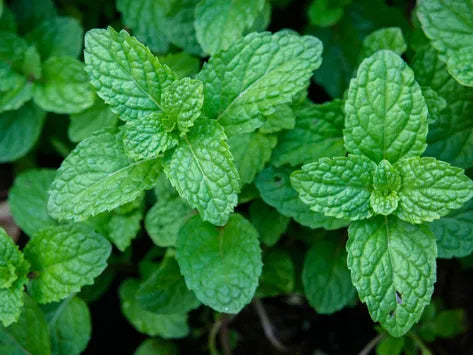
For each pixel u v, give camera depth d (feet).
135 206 1.40
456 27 1.26
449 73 1.29
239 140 1.34
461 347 1.55
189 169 1.20
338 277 1.41
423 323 1.50
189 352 1.59
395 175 1.19
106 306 1.61
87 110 1.47
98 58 1.21
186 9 1.46
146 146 1.21
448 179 1.17
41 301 1.30
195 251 1.28
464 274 1.57
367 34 1.52
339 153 1.32
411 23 1.51
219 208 1.18
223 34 1.37
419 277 1.17
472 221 1.29
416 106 1.20
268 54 1.23
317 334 1.60
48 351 1.34
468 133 1.32
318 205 1.18
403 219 1.19
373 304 1.17
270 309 1.61
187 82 1.20
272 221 1.40
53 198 1.22
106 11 1.63
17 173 1.59
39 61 1.47
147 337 1.61
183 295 1.38
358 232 1.19
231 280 1.27
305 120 1.33
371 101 1.20
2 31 1.49
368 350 1.50
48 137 1.60
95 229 1.38
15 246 1.29
